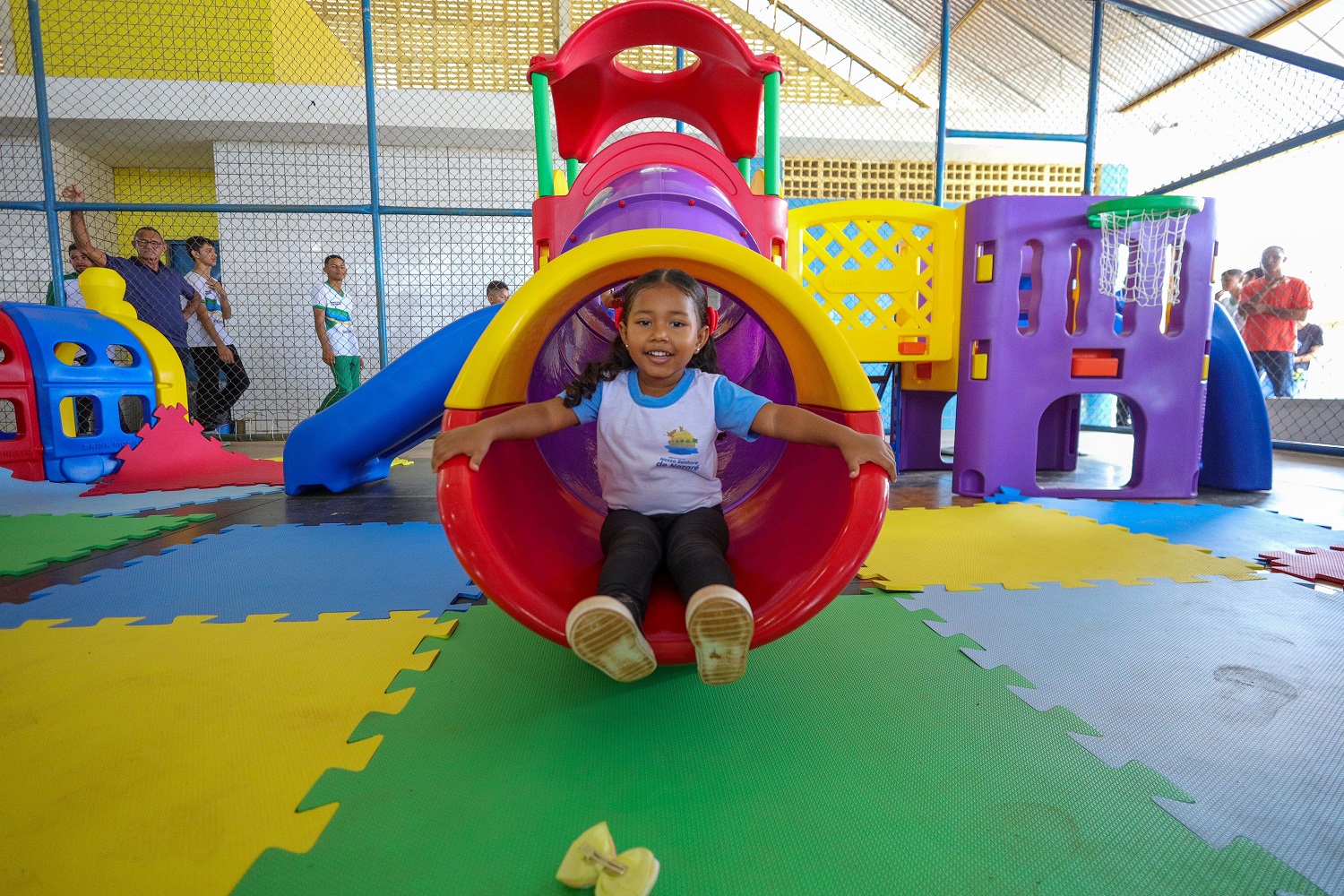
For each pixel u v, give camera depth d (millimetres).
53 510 3297
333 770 1143
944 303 3723
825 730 1264
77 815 1034
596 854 861
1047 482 4148
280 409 8438
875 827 1006
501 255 8555
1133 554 2404
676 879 904
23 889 890
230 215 8258
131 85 7609
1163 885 900
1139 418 3484
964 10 6766
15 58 7691
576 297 1550
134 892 885
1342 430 5188
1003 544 2531
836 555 1255
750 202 3039
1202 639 1686
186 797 1076
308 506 3363
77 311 4445
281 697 1396
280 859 942
